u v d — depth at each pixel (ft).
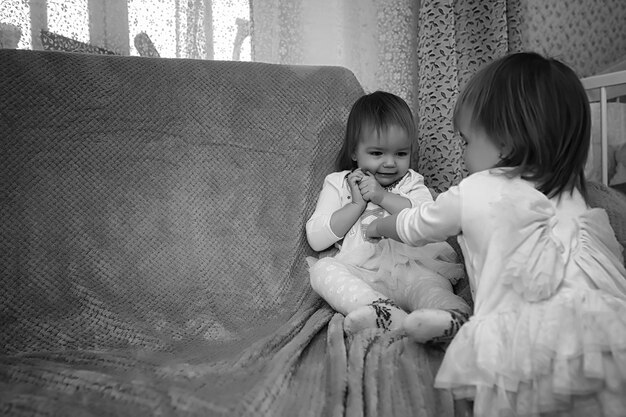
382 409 2.26
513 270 2.49
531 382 2.25
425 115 5.34
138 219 3.75
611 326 2.25
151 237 3.73
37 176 3.61
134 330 3.29
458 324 2.62
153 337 3.26
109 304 3.43
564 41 6.23
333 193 4.16
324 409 2.27
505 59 2.94
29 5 4.57
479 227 2.68
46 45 4.60
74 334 3.25
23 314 3.30
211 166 4.03
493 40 5.58
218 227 3.91
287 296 3.85
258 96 4.31
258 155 4.18
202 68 4.25
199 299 3.64
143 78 4.04
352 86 4.62
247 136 4.19
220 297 3.68
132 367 2.73
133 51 4.86
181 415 2.18
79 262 3.53
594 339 2.22
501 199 2.65
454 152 5.16
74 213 3.63
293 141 4.30
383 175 4.19
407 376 2.47
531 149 2.77
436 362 2.62
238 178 4.09
